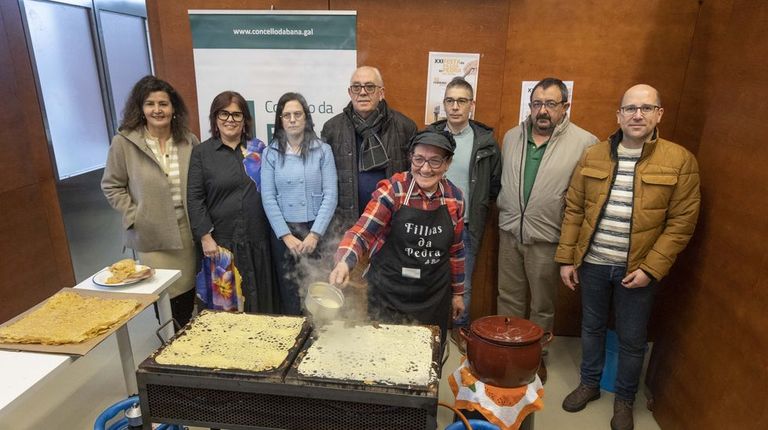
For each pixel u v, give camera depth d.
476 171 2.42
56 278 2.96
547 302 2.48
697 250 2.04
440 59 2.61
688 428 1.95
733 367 1.70
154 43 2.76
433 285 1.71
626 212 1.95
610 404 2.32
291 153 2.24
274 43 2.64
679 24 2.44
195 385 1.20
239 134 2.27
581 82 2.58
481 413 1.64
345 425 1.20
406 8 2.55
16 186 2.66
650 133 1.91
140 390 1.23
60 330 1.50
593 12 2.48
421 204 1.65
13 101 2.63
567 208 2.20
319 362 1.24
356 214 2.36
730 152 1.86
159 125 2.23
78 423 2.14
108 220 3.43
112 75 3.36
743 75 1.82
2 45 2.55
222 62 2.69
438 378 1.20
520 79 2.61
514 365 1.60
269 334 1.39
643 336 2.07
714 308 1.87
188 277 2.45
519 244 2.45
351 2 2.57
